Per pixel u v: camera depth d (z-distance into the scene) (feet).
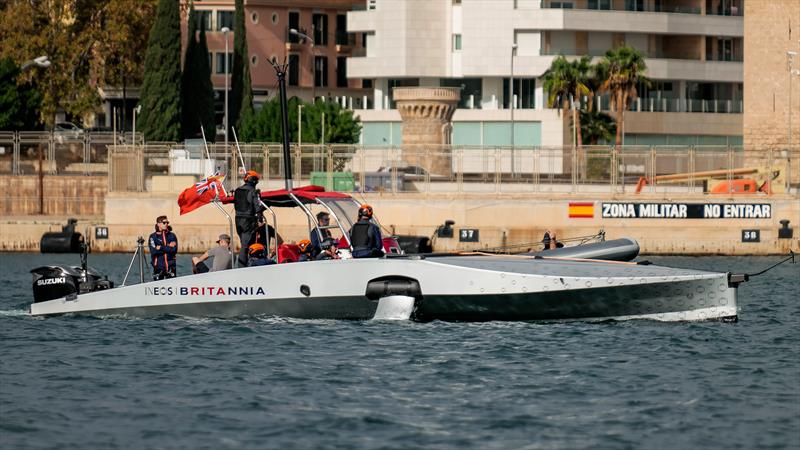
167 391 274.16
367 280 338.95
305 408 258.57
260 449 229.86
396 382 281.13
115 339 331.98
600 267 342.85
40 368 299.17
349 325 343.67
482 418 250.57
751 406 259.80
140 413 255.29
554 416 252.01
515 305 335.47
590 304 336.08
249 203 350.23
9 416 252.62
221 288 348.79
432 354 308.40
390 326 342.03
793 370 294.46
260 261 351.25
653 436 237.86
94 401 265.54
